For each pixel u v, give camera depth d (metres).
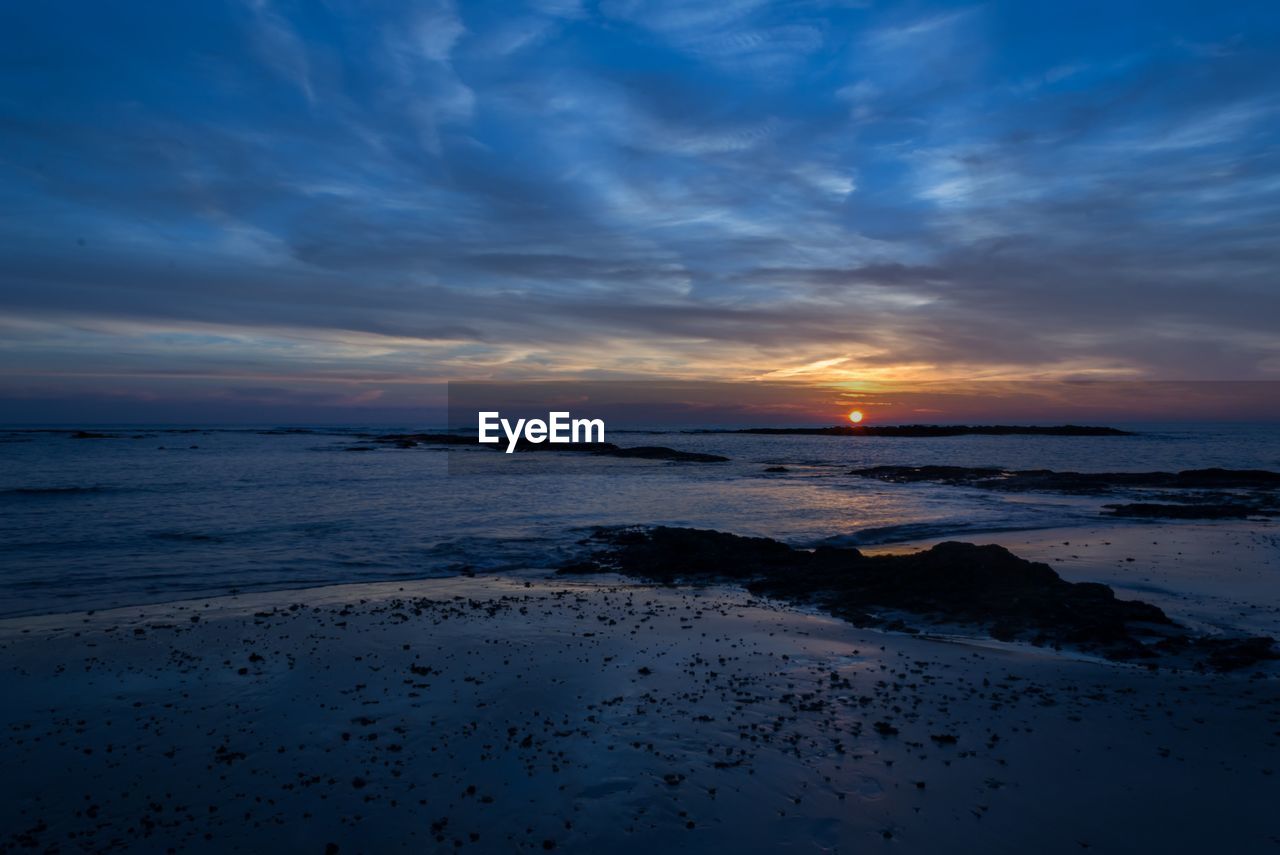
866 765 6.10
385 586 14.38
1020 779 5.87
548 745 6.49
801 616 11.86
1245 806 5.45
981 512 27.27
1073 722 7.03
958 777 5.89
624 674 8.45
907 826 5.18
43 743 6.55
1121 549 17.66
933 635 10.83
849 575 14.13
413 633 10.21
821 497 32.97
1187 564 15.55
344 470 47.19
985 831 5.12
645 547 18.53
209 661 8.87
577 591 13.95
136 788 5.79
